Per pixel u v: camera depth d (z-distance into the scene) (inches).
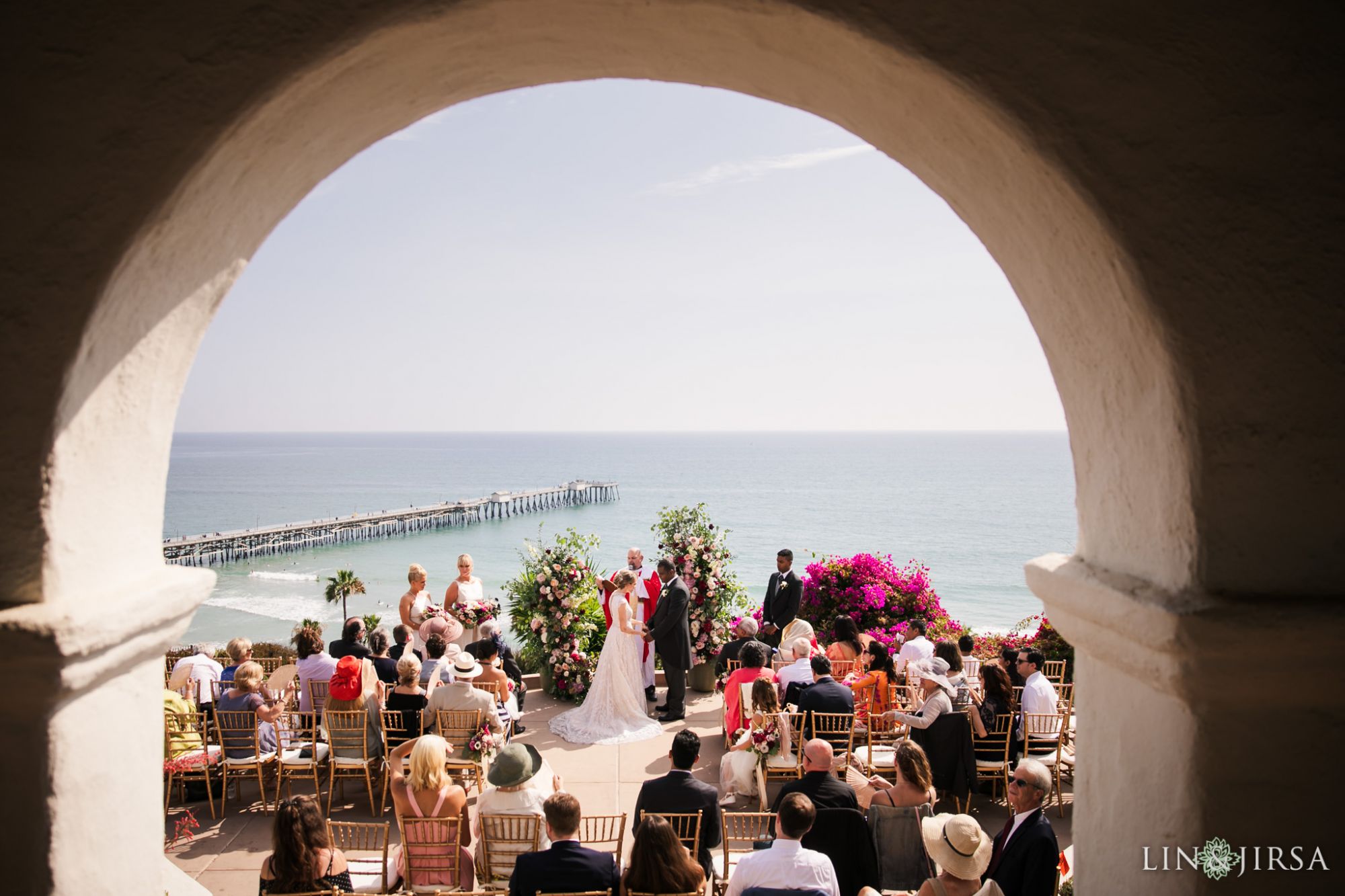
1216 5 56.2
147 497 70.6
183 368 72.1
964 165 67.2
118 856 65.6
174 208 58.2
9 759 58.0
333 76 59.9
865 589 365.4
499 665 261.4
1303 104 55.9
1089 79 56.4
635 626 282.2
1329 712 54.2
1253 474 55.4
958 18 57.0
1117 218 56.2
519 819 159.9
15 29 57.2
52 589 58.6
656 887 124.4
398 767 189.9
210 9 57.2
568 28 64.4
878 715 233.1
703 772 243.9
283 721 237.8
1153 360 57.8
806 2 57.9
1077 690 71.8
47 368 57.3
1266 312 55.7
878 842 161.8
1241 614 52.2
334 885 133.1
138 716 68.4
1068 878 137.1
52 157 57.3
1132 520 63.2
